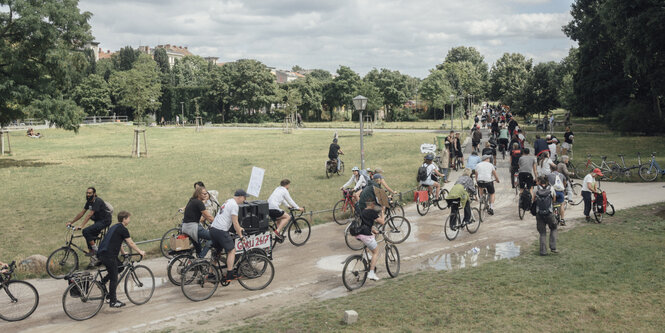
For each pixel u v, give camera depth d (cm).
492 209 1540
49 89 3089
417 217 1529
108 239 844
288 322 751
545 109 6862
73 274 818
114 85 9262
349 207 1523
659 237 1184
